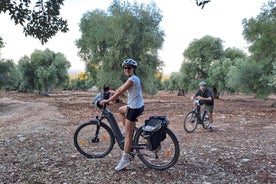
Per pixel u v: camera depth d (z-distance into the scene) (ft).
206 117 32.78
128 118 16.26
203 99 31.40
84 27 98.07
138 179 15.19
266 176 15.61
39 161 18.49
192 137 27.89
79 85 268.00
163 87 302.86
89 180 15.02
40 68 160.97
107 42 87.35
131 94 16.21
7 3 15.16
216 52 171.83
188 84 171.83
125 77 87.97
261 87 89.76
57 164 17.78
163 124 16.31
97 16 96.78
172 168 16.98
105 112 18.37
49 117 45.32
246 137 27.84
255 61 90.68
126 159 16.48
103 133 21.21
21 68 163.53
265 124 38.14
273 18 84.74
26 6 15.65
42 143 24.18
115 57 84.38
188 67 170.91
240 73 90.27
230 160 18.72
